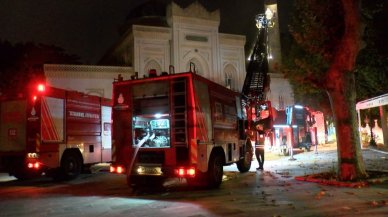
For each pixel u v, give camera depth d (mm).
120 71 35281
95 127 16484
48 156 13664
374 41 22438
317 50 12297
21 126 14133
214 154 10945
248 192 9695
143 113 10344
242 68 41438
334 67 11016
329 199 8297
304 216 6801
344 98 10859
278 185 10727
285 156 22047
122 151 10477
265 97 31547
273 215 6949
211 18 39750
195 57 38875
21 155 14016
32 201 9711
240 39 41656
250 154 14844
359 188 9609
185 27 38500
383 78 23203
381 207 7312
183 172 9648
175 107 9922
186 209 7812
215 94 11375
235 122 13172
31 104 13617
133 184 11016
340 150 10875
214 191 10141
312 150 25734
